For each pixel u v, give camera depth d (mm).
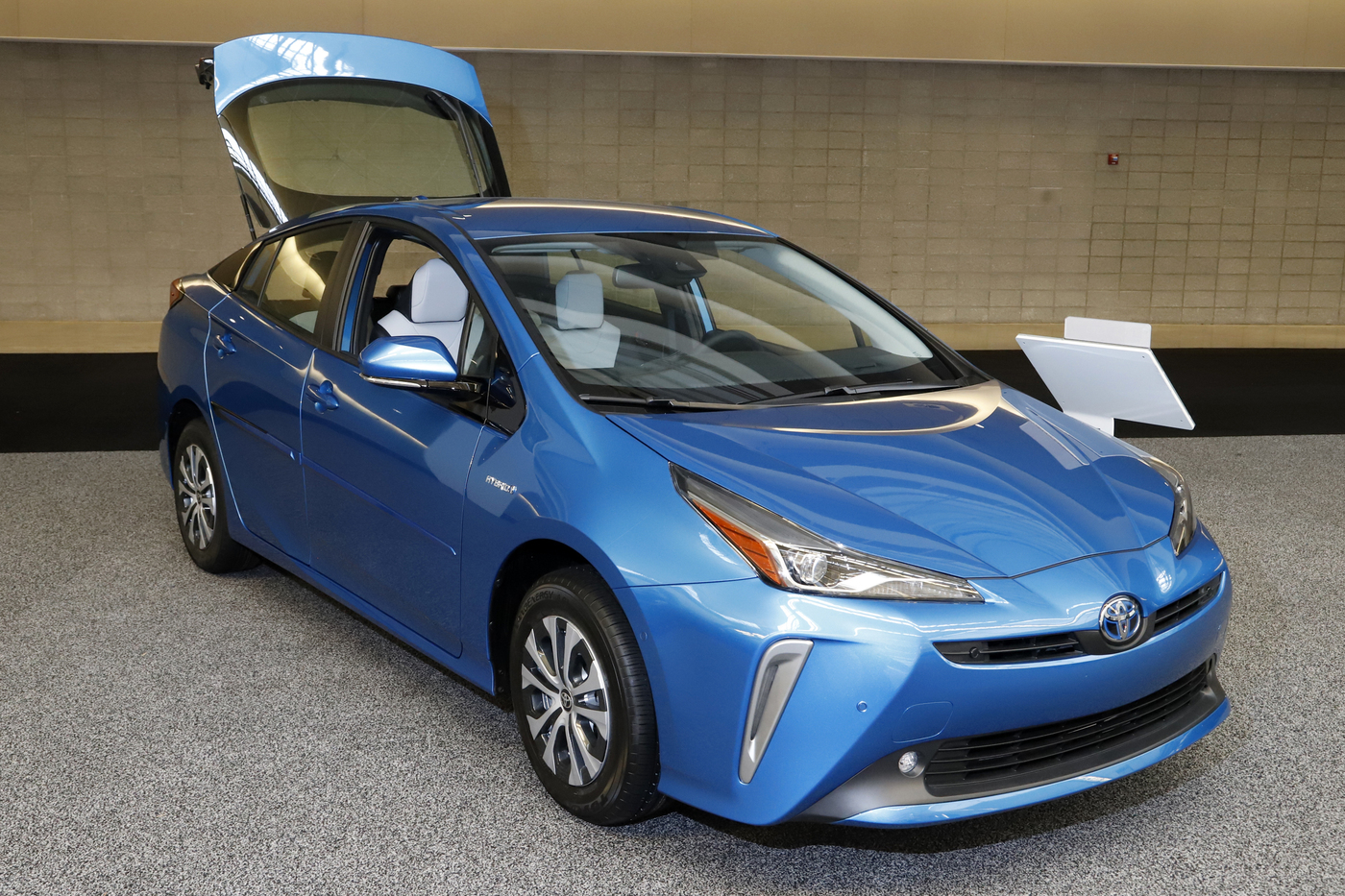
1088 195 12672
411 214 2936
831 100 12258
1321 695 2963
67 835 2197
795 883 2082
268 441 3146
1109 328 3432
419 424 2562
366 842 2189
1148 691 2076
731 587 1917
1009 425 2502
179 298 3736
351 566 2861
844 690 1850
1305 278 13016
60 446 5992
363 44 4660
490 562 2332
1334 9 12344
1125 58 12336
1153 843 2232
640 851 2178
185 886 2023
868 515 2006
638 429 2207
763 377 2566
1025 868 2141
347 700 2854
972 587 1908
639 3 11844
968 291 12758
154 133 11719
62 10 11352
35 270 11852
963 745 1943
